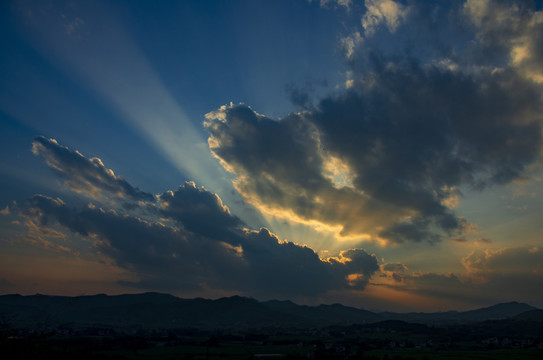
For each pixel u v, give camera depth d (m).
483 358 150.38
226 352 182.00
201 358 155.62
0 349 50.03
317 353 170.25
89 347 170.88
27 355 51.34
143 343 199.25
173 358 152.12
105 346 179.75
